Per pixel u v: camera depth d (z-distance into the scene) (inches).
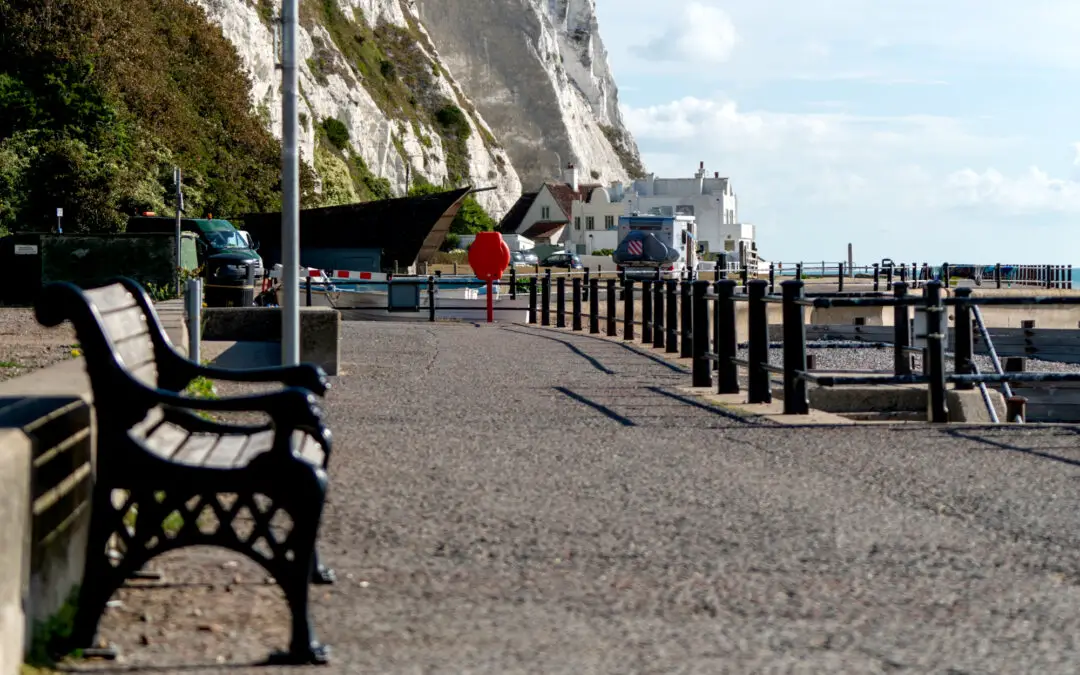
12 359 593.6
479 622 223.3
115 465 201.0
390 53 6102.4
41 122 2372.0
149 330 263.3
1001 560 269.3
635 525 302.5
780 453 417.7
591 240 6156.5
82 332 201.8
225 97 3358.8
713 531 296.2
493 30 7529.5
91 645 200.8
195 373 262.1
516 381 675.4
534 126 7450.8
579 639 212.8
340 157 4921.3
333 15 5698.8
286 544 199.8
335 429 465.1
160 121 2908.5
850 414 685.9
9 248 1285.7
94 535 201.6
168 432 255.0
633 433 467.2
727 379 615.2
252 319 700.7
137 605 231.5
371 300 1491.1
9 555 177.6
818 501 333.1
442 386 638.5
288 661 198.8
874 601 237.1
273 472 198.8
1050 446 432.8
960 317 644.7
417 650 206.8
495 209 6309.1
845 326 1263.5
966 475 373.7
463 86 7381.9
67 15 2620.6
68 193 2251.5
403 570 259.4
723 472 379.2
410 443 431.8
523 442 439.2
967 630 218.1
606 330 1230.3
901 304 513.0
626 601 236.8
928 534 293.7
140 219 1792.6
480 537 288.8
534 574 256.7
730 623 222.5
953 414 652.7
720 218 6368.1
